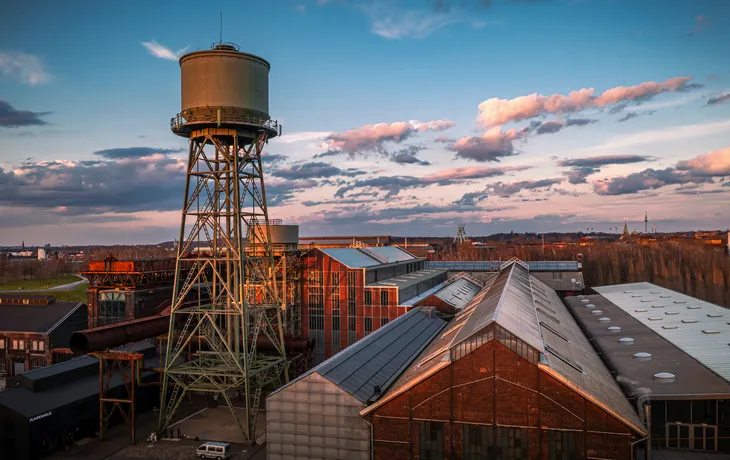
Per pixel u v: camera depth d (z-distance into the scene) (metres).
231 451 50.66
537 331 47.47
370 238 172.38
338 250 83.62
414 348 59.56
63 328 82.50
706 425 41.75
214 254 60.25
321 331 76.50
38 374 56.34
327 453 41.38
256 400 55.31
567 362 41.97
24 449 48.91
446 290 89.88
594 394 37.00
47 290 183.25
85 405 55.16
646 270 157.12
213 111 56.88
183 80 57.81
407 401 39.16
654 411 42.78
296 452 42.06
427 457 38.88
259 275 68.94
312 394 41.62
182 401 67.88
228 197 58.78
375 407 39.59
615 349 58.88
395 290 74.50
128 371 64.12
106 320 77.25
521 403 37.06
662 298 88.31
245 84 57.38
